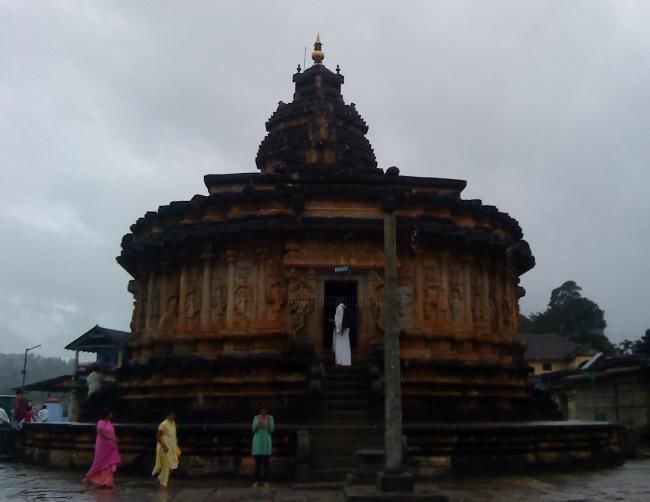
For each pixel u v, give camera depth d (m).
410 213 30.17
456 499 17.12
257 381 26.98
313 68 41.22
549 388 59.97
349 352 27.72
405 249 29.23
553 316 111.50
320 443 21.50
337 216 29.30
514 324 34.78
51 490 19.16
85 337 56.12
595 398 48.09
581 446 24.98
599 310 109.56
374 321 28.08
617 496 17.78
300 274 28.31
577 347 88.94
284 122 40.03
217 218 30.33
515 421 28.91
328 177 31.42
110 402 31.44
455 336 29.17
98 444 19.78
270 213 29.17
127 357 33.78
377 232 28.45
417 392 27.30
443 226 29.19
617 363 45.84
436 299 29.36
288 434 21.38
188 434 21.91
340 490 18.64
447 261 30.08
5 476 22.86
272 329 28.00
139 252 32.84
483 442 22.09
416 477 20.98
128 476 22.39
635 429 37.81
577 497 17.56
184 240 30.09
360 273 28.66
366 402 24.23
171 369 28.61
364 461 17.69
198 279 30.36
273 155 39.34
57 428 26.28
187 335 29.72
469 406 28.41
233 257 29.11
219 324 29.17
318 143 37.53
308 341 27.12
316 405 23.67
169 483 20.66
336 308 28.52
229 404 27.09
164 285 31.59
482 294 31.42
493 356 30.95
